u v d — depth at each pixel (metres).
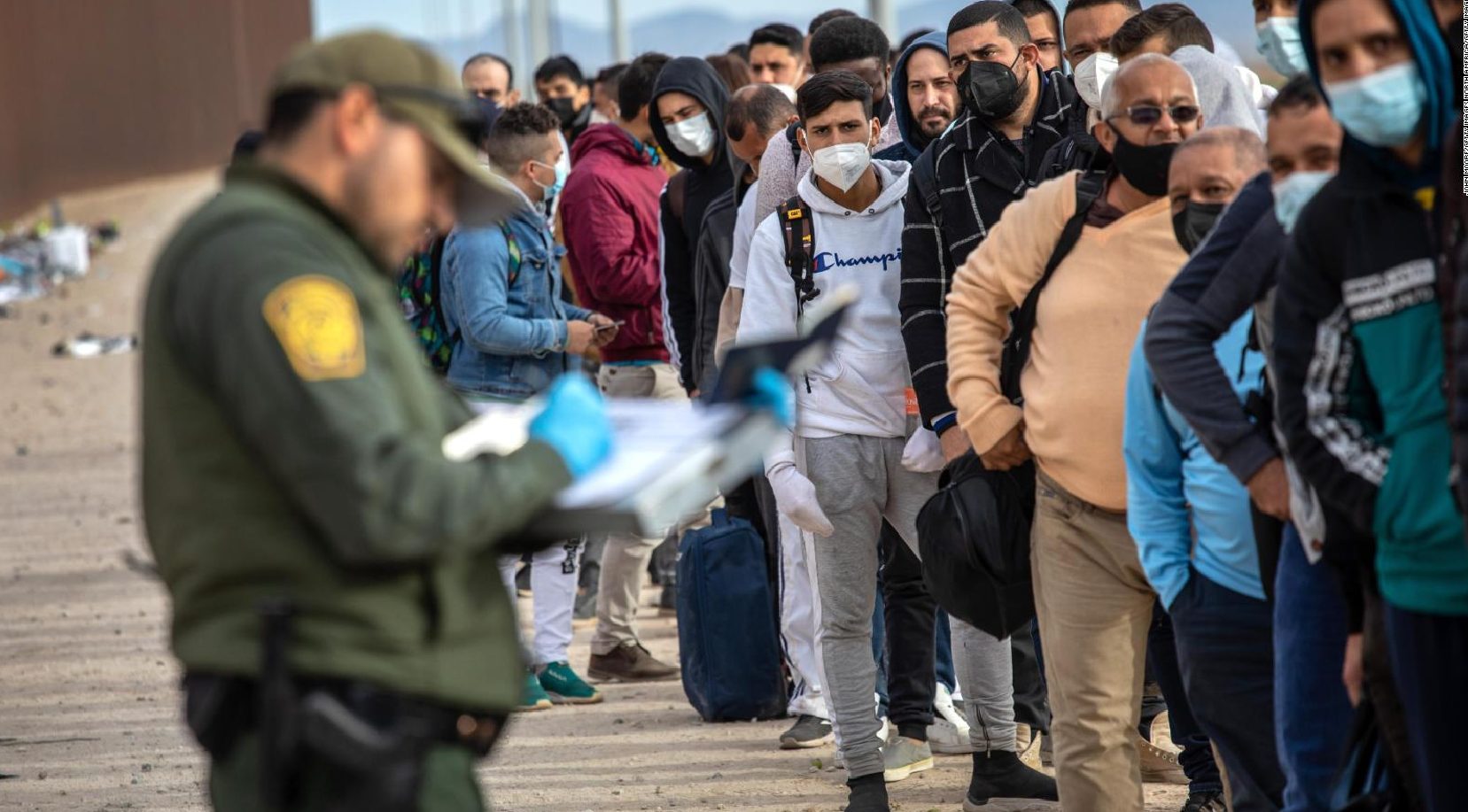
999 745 10.62
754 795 11.39
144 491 5.32
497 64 24.20
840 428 10.50
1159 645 9.60
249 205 5.18
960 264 10.01
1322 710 6.94
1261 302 7.11
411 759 5.22
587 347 13.45
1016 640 11.42
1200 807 10.02
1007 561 8.92
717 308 13.25
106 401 36.81
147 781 12.19
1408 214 5.86
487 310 13.13
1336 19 5.78
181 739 13.36
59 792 11.97
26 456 30.56
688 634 13.49
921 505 10.54
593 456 5.14
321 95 5.27
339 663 5.16
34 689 15.27
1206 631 7.61
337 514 4.93
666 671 15.19
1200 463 7.54
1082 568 8.35
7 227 71.00
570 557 14.37
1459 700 5.89
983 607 9.06
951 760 12.05
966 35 10.59
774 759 12.27
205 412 5.14
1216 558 7.55
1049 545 8.47
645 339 15.70
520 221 13.44
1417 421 5.83
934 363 9.95
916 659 11.55
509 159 13.50
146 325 5.23
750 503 13.80
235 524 5.14
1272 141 6.68
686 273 14.35
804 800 11.20
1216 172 7.67
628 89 17.31
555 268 13.78
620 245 15.43
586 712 14.03
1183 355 7.17
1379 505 5.95
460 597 5.37
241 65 110.94
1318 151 6.54
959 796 11.14
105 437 32.25
